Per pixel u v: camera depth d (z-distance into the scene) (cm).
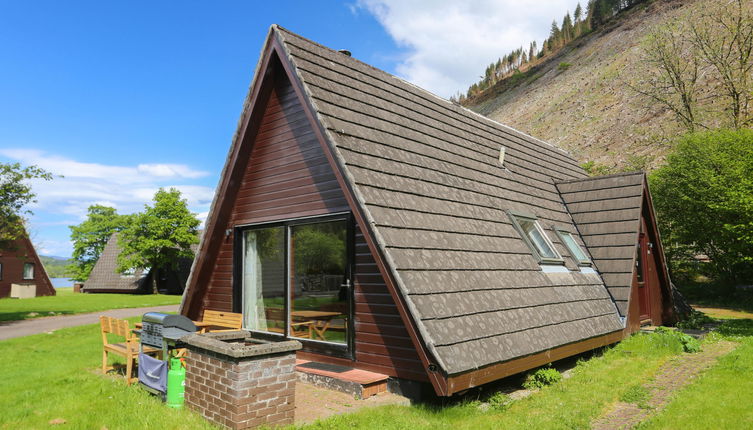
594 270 1108
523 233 935
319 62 861
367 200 639
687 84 3322
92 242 5500
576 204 1287
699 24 3183
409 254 623
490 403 632
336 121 736
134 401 623
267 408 516
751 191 1509
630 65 6819
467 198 868
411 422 541
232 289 998
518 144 1438
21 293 3609
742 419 544
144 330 691
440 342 554
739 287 1938
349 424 531
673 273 2209
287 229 897
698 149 1948
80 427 529
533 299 788
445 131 1048
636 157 3534
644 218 1308
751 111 2952
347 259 764
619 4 11575
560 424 543
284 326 882
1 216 1952
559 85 8944
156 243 4147
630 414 594
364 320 727
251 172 980
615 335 969
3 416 568
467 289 662
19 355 1005
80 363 892
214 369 536
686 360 872
